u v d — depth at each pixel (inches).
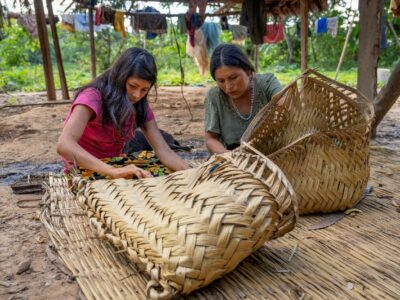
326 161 84.1
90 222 76.0
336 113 96.8
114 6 358.0
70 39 603.8
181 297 59.6
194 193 60.7
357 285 62.0
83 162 80.4
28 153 157.8
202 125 214.8
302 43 245.8
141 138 134.4
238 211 57.1
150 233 60.5
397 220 84.9
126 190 71.9
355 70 543.8
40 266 70.1
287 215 63.0
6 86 432.8
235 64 91.6
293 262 68.7
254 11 275.3
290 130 94.3
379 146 148.1
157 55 591.5
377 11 157.2
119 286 62.1
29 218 90.0
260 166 63.4
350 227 82.0
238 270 66.5
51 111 255.3
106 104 86.4
